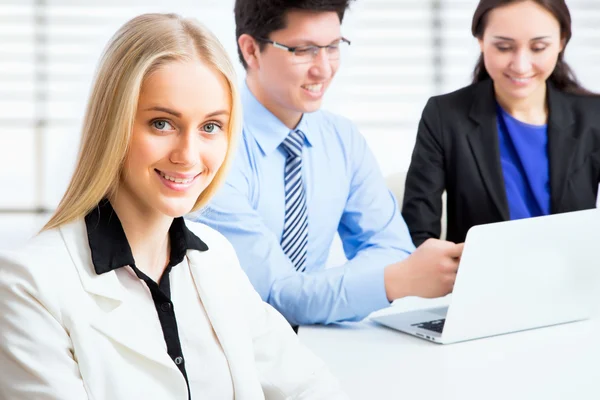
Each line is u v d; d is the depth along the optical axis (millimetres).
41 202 5301
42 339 1071
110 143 1107
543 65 2363
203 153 1151
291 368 1401
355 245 2348
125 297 1161
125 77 1099
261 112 2148
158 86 1105
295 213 2174
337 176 2268
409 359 1619
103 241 1161
